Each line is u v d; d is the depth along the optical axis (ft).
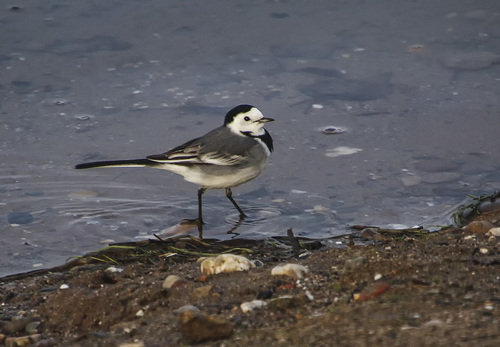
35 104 50.85
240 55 56.85
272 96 51.65
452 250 29.27
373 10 63.16
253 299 24.99
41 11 62.80
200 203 39.45
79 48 57.67
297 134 47.19
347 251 30.60
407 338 19.54
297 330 21.25
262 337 21.12
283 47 57.82
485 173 42.22
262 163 39.73
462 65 54.80
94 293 27.63
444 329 19.88
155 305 25.71
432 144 45.50
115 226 37.86
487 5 63.16
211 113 49.73
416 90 51.85
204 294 25.88
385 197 40.32
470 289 23.44
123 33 59.77
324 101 50.90
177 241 36.22
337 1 64.39
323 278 26.43
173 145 46.06
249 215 39.17
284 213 39.27
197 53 57.16
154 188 42.24
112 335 23.12
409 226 37.06
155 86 53.16
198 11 63.05
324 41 58.54
